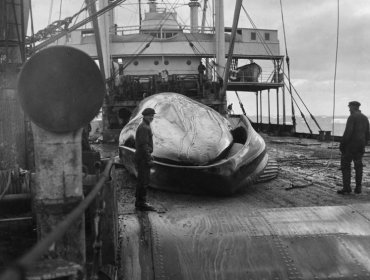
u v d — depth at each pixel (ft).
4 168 20.25
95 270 14.30
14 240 16.43
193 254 19.53
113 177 17.84
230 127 33.06
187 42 75.25
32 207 16.85
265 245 20.16
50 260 12.16
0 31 21.02
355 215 23.02
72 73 13.03
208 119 30.37
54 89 12.95
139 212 23.85
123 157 33.76
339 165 40.70
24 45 22.11
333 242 20.45
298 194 27.96
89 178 16.88
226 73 55.57
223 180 26.45
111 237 17.31
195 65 77.00
